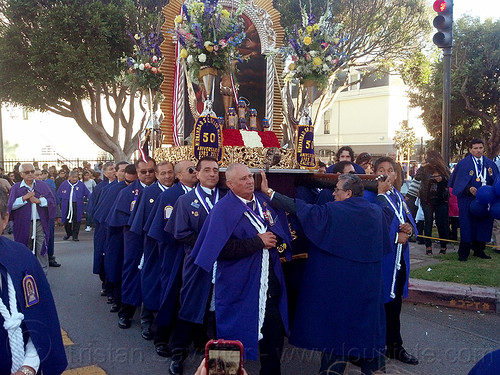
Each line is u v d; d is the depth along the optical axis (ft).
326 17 17.40
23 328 7.04
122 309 17.62
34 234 23.34
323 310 11.58
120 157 52.26
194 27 15.51
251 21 19.45
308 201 15.84
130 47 43.98
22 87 42.22
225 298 11.46
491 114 66.03
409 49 51.85
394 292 13.56
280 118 20.42
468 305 19.10
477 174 23.98
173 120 18.85
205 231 12.01
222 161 15.07
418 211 30.01
